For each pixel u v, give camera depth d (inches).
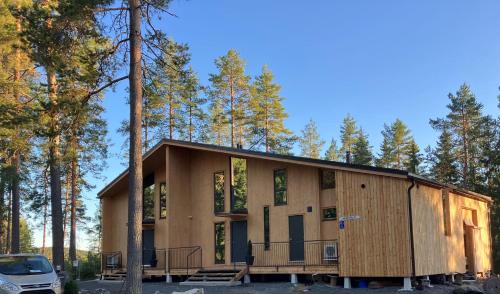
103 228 1121.4
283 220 879.1
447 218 847.7
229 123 1665.8
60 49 632.4
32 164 1178.6
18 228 1064.2
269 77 1708.9
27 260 620.1
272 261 878.4
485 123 1565.0
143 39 636.1
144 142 1489.9
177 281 970.7
